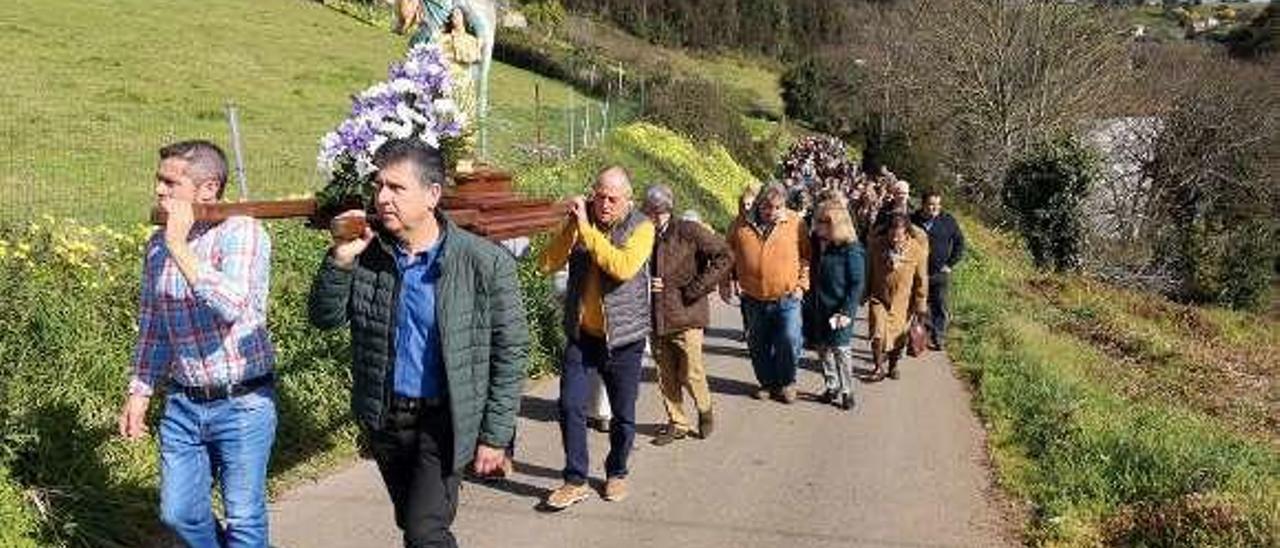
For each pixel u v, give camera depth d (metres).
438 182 4.27
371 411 4.36
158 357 4.48
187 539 4.52
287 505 6.20
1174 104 43.16
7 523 4.98
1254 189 42.81
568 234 6.63
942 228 12.41
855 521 6.57
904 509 6.83
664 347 7.95
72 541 5.23
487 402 4.41
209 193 4.34
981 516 6.79
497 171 6.91
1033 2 40.97
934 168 38.12
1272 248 34.78
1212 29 72.88
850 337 9.30
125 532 5.45
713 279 7.78
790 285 9.15
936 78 43.09
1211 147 42.91
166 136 18.31
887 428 8.73
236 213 4.41
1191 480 7.15
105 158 15.55
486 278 4.32
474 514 6.35
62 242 7.18
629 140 25.55
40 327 6.24
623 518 6.41
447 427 4.34
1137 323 21.53
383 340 4.30
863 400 9.70
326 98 27.00
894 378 10.64
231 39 34.50
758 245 9.18
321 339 7.56
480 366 4.34
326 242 8.73
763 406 9.24
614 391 6.62
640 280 6.59
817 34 74.00
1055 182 30.66
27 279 6.52
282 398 6.94
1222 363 18.61
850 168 26.41
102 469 5.67
